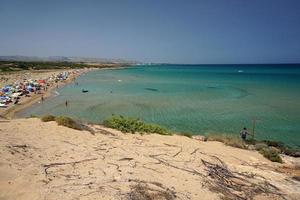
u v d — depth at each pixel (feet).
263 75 288.92
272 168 32.45
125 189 17.40
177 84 193.88
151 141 37.09
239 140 49.93
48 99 124.06
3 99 110.63
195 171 25.48
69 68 457.27
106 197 15.79
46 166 20.10
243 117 82.69
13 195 14.74
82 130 36.27
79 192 16.12
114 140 33.58
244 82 203.92
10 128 31.89
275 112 88.99
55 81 204.13
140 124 45.32
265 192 22.88
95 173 20.13
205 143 42.50
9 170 17.74
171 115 86.02
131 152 28.68
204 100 115.55
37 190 15.65
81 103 112.16
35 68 392.47
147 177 20.88
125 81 224.12
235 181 24.68
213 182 23.32
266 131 67.97
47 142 27.27
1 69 320.70
